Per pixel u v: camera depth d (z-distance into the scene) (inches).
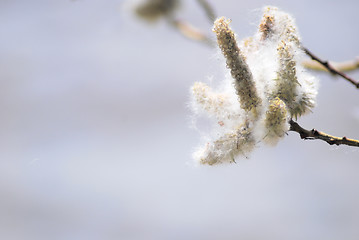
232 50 22.5
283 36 22.9
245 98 22.6
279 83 22.8
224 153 22.7
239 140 22.7
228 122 23.0
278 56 22.8
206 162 22.9
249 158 22.8
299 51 22.9
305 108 23.0
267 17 23.0
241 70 22.5
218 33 22.5
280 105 22.5
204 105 23.0
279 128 22.5
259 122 22.7
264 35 23.0
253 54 23.0
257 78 22.8
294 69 22.8
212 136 22.9
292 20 23.0
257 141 22.7
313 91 23.0
